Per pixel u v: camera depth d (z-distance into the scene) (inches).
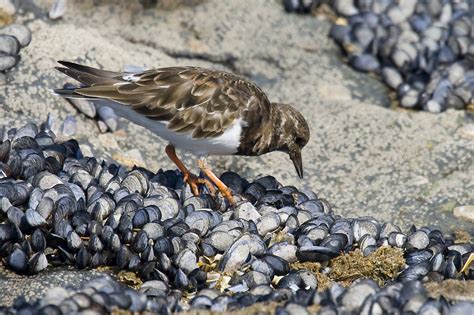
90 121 539.2
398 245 438.0
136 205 426.6
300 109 593.3
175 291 390.6
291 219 445.4
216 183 459.2
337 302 359.9
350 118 579.5
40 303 348.8
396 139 562.9
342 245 428.5
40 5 607.5
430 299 359.6
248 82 461.7
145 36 623.5
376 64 642.8
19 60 545.6
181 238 416.2
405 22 676.1
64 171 465.4
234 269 411.5
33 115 527.5
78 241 410.6
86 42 569.6
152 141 544.1
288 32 655.8
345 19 687.1
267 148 476.4
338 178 534.6
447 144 557.6
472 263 424.5
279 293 376.5
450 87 605.3
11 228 410.3
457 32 665.6
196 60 624.1
